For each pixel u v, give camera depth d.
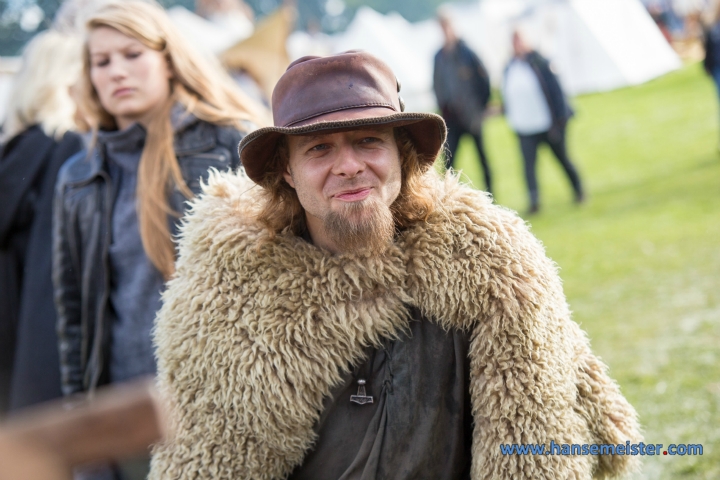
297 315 2.75
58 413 0.99
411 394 2.75
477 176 17.11
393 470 2.75
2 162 4.73
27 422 0.90
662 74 23.58
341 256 2.78
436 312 2.77
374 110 2.65
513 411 2.70
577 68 23.86
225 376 2.77
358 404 2.78
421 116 2.61
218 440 2.79
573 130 19.38
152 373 3.81
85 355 3.99
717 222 9.66
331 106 2.63
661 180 12.96
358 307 2.76
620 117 19.48
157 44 3.99
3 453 0.85
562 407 2.77
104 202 3.97
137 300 3.85
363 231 2.65
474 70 13.55
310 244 2.85
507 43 30.25
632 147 16.25
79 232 4.00
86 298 3.95
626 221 10.70
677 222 10.07
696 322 6.63
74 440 0.88
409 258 2.80
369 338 2.75
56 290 4.09
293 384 2.74
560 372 2.80
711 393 5.33
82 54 4.12
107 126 4.22
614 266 8.76
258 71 18.56
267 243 2.82
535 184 12.69
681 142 15.51
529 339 2.72
